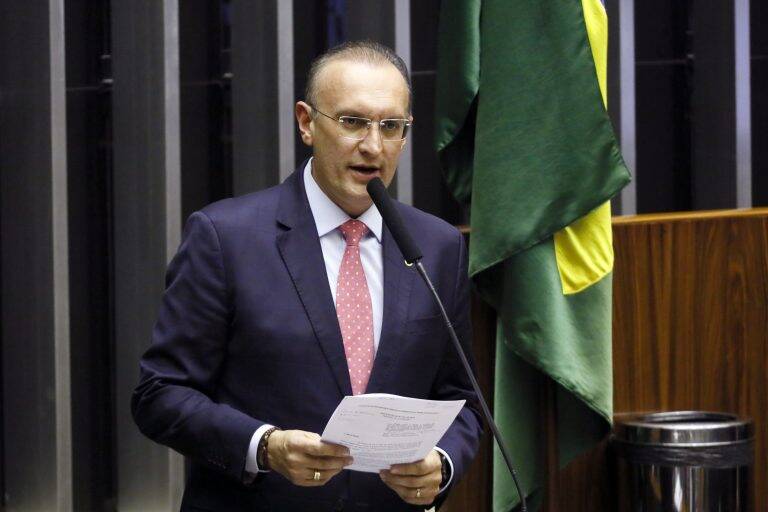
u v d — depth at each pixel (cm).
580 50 961
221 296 681
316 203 709
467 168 1032
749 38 1355
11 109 1025
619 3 1245
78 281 1072
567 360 965
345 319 693
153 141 1059
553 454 1034
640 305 1060
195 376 679
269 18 1107
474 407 738
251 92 1119
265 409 677
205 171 1135
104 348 1088
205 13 1132
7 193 1028
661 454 994
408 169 1154
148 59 1058
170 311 687
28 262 1017
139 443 1066
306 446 618
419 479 647
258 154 1116
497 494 1002
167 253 1048
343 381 678
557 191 957
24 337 1021
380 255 713
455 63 1000
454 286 730
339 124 674
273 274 686
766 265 1077
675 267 1066
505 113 971
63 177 1005
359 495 688
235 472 645
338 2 1198
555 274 973
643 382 1062
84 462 1070
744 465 1006
